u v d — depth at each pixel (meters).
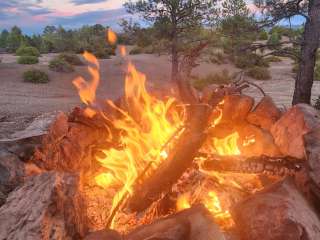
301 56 11.32
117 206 3.90
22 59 28.75
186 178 4.56
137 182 4.29
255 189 4.58
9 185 3.98
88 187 4.95
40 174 3.65
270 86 22.27
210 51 19.27
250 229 3.12
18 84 21.25
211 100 4.46
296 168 3.99
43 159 4.41
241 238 3.26
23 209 3.08
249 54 12.66
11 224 2.95
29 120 11.08
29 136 4.35
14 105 14.95
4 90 19.14
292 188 3.58
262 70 26.11
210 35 17.00
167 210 4.21
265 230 3.03
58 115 4.81
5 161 4.02
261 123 5.47
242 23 12.84
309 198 3.76
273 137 4.95
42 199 3.13
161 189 3.83
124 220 4.07
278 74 28.12
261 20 12.52
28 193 3.32
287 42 11.65
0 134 8.64
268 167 4.05
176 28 18.19
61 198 3.22
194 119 4.00
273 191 3.47
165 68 28.11
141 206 3.86
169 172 3.80
